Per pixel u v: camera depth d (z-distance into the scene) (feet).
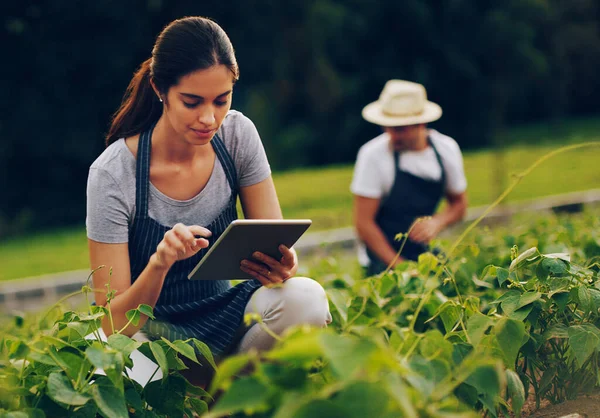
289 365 7.42
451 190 21.98
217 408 6.45
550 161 73.31
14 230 77.05
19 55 81.66
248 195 11.97
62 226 80.89
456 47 112.37
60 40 82.23
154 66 10.55
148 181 11.11
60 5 80.28
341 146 105.81
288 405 6.11
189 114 10.40
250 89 101.96
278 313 10.80
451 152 21.95
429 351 8.87
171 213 11.28
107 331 10.75
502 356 9.67
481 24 111.75
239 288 11.48
